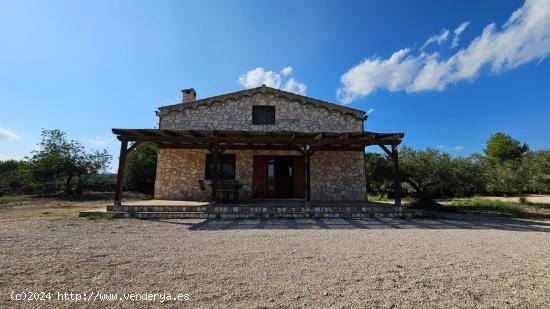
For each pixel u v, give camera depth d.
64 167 14.66
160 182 10.38
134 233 5.32
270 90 11.03
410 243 4.61
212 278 2.84
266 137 8.25
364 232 5.64
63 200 12.95
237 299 2.34
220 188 9.30
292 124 10.85
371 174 15.95
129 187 17.17
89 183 16.45
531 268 3.30
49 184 15.10
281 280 2.80
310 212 7.89
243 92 10.95
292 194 10.69
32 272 2.96
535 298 2.44
